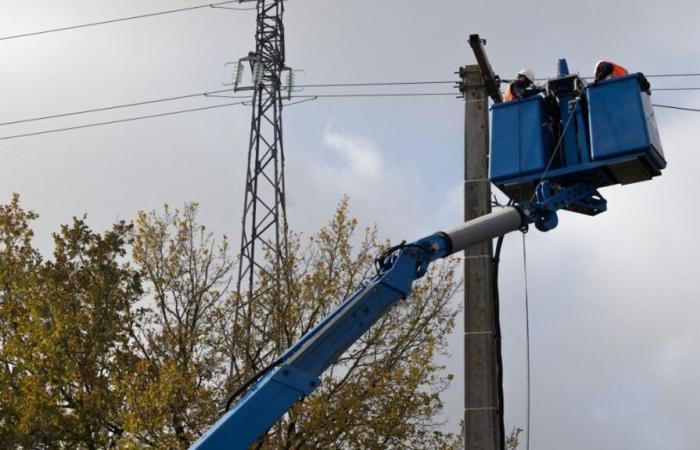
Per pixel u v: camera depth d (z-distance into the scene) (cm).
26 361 2297
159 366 2183
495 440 1438
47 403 2206
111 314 2362
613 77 1255
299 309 2192
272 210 2927
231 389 2097
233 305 2223
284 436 2030
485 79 1641
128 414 1997
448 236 1118
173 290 2281
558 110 1318
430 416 2053
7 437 2244
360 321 1036
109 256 2514
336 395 2041
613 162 1225
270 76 3094
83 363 2289
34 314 2336
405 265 1079
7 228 2583
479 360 1472
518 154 1284
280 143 3019
